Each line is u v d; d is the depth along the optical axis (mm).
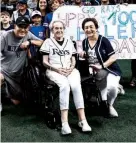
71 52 3529
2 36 3559
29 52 3738
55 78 3270
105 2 4965
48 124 3324
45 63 3418
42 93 3701
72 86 3234
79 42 4426
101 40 3592
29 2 6031
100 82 3549
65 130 3121
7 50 3605
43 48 3467
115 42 4555
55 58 3465
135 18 4531
